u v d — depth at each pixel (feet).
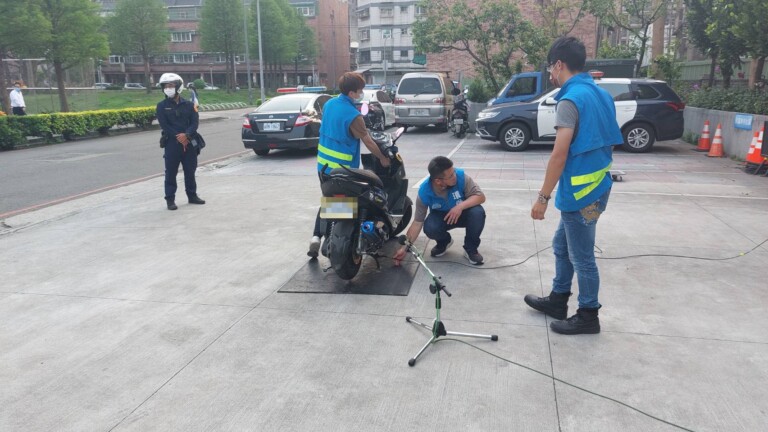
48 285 15.75
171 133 24.53
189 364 11.26
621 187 27.63
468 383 10.37
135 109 74.23
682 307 13.48
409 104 58.90
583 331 12.16
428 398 9.91
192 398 10.08
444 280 15.52
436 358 11.29
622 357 11.21
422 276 15.90
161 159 45.14
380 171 18.38
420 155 41.09
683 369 10.71
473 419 9.28
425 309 13.66
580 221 11.55
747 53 41.83
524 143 43.21
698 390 10.01
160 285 15.56
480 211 16.35
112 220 23.25
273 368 11.04
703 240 18.66
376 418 9.37
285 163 39.40
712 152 38.32
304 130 41.70
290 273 16.34
